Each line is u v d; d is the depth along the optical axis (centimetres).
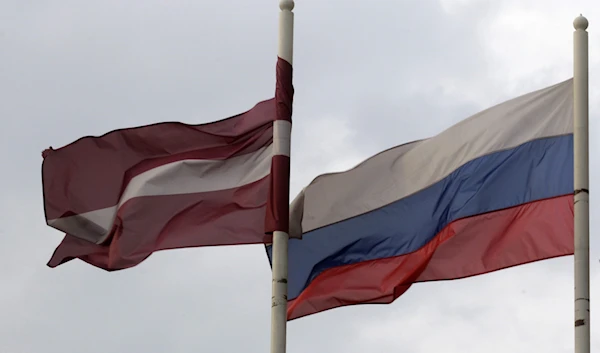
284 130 2641
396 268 2786
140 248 2764
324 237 2848
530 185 2694
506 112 2756
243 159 2791
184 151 2803
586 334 2427
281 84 2662
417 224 2788
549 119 2730
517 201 2692
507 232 2683
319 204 2866
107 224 2817
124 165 2823
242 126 2791
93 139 2830
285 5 2702
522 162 2714
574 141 2597
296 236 2856
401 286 2762
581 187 2558
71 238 2834
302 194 2875
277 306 2505
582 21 2655
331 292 2819
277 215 2577
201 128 2808
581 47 2647
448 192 2766
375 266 2803
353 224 2838
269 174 2756
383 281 2788
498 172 2720
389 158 2853
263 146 2784
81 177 2830
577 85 2630
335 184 2862
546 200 2673
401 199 2819
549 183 2683
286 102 2658
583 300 2452
